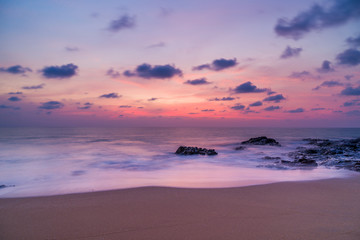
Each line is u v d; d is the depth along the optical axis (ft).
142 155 76.02
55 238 15.75
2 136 182.50
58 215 20.15
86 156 73.20
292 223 17.98
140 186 31.78
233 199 24.54
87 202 24.00
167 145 114.62
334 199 24.27
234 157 70.49
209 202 23.50
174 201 23.97
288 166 51.11
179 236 15.83
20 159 66.13
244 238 15.46
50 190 30.86
